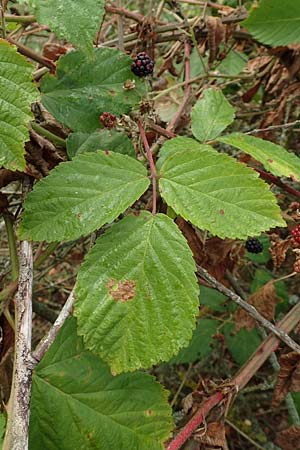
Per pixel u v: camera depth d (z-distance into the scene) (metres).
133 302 0.30
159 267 0.31
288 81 0.59
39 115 0.41
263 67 0.61
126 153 0.38
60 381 0.34
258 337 0.64
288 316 0.41
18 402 0.28
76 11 0.34
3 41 0.31
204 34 0.57
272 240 0.43
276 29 0.52
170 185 0.33
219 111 0.42
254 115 0.65
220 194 0.32
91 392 0.34
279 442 0.43
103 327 0.30
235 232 0.31
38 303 0.54
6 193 0.45
